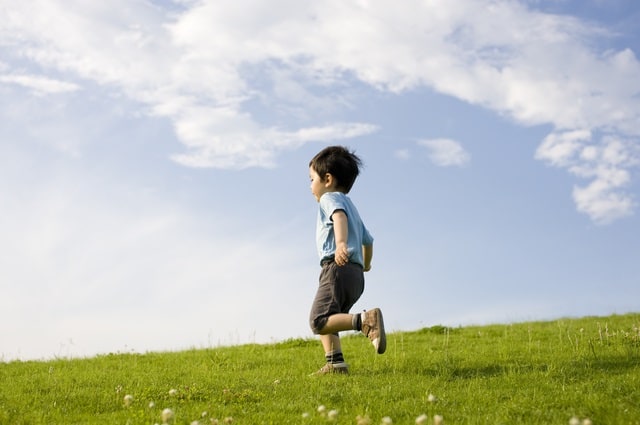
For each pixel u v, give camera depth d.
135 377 7.42
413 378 6.54
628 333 9.80
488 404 5.09
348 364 8.20
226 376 7.25
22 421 4.89
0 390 6.59
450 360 8.09
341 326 6.61
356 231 7.02
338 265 6.81
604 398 4.89
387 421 4.07
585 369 6.53
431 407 4.92
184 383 6.67
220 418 4.82
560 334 10.21
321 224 7.04
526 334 11.43
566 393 5.22
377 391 5.68
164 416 4.37
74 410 5.41
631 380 5.62
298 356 9.55
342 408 5.04
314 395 5.62
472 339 11.19
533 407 4.73
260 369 8.12
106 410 5.43
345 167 7.32
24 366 9.48
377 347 6.38
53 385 6.87
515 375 6.40
